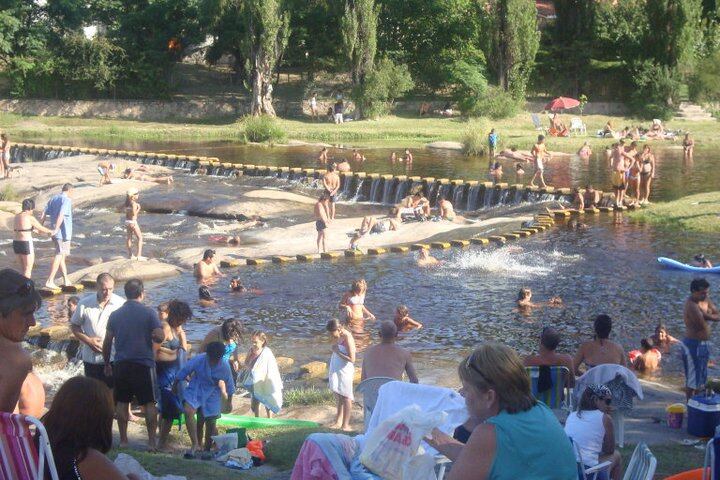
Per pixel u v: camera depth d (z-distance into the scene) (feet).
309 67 227.20
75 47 217.15
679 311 64.13
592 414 25.55
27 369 16.96
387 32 221.66
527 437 13.82
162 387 35.91
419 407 18.70
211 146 176.14
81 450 14.58
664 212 98.07
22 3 221.25
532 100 219.00
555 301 67.36
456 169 136.98
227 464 31.17
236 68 238.48
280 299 70.54
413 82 214.28
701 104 203.92
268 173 134.41
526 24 203.21
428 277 76.18
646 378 51.21
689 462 32.04
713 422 35.70
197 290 73.67
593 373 34.19
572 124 186.09
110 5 229.04
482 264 79.77
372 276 77.25
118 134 198.80
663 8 199.31
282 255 86.22
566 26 220.64
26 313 16.85
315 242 90.53
